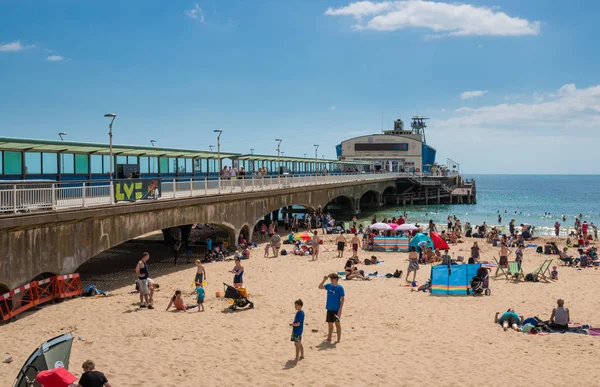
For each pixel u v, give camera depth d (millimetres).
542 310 18266
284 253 31219
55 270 18078
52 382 9047
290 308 18156
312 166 70125
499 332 15508
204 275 22312
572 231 46438
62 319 16469
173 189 25031
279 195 39469
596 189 190125
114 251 32344
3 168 21484
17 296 16578
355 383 11680
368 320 16734
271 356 13312
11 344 14086
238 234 32656
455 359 13195
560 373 12250
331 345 14180
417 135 110375
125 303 18641
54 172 24344
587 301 19625
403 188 94188
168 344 14195
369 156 108312
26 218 16219
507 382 11734
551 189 190750
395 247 33250
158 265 27609
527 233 39719
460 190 92875
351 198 63125
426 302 19234
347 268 23828
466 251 34156
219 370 12367
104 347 13898
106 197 20406
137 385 11484
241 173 39062
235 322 16375
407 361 13031
